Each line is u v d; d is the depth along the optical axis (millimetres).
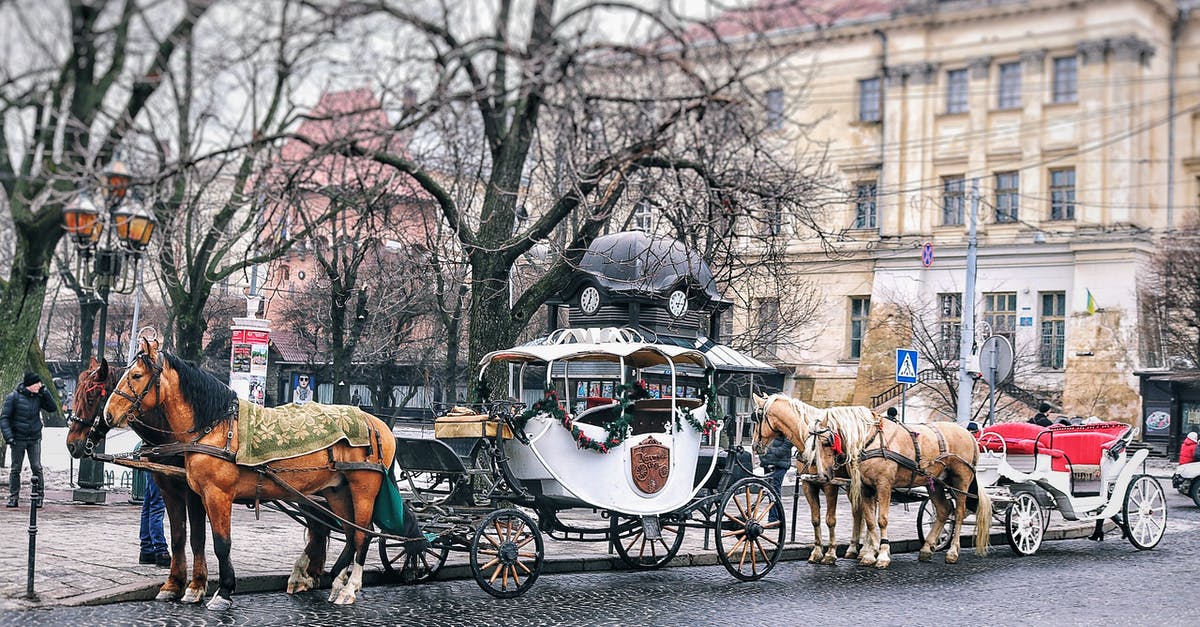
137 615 11555
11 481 19406
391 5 16891
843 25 49781
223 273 27922
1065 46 37625
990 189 51656
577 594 14023
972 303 32094
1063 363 51469
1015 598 14648
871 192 53875
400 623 11883
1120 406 49406
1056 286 51406
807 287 49312
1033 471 19375
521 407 14625
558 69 16906
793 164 30172
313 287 41812
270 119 18922
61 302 56250
